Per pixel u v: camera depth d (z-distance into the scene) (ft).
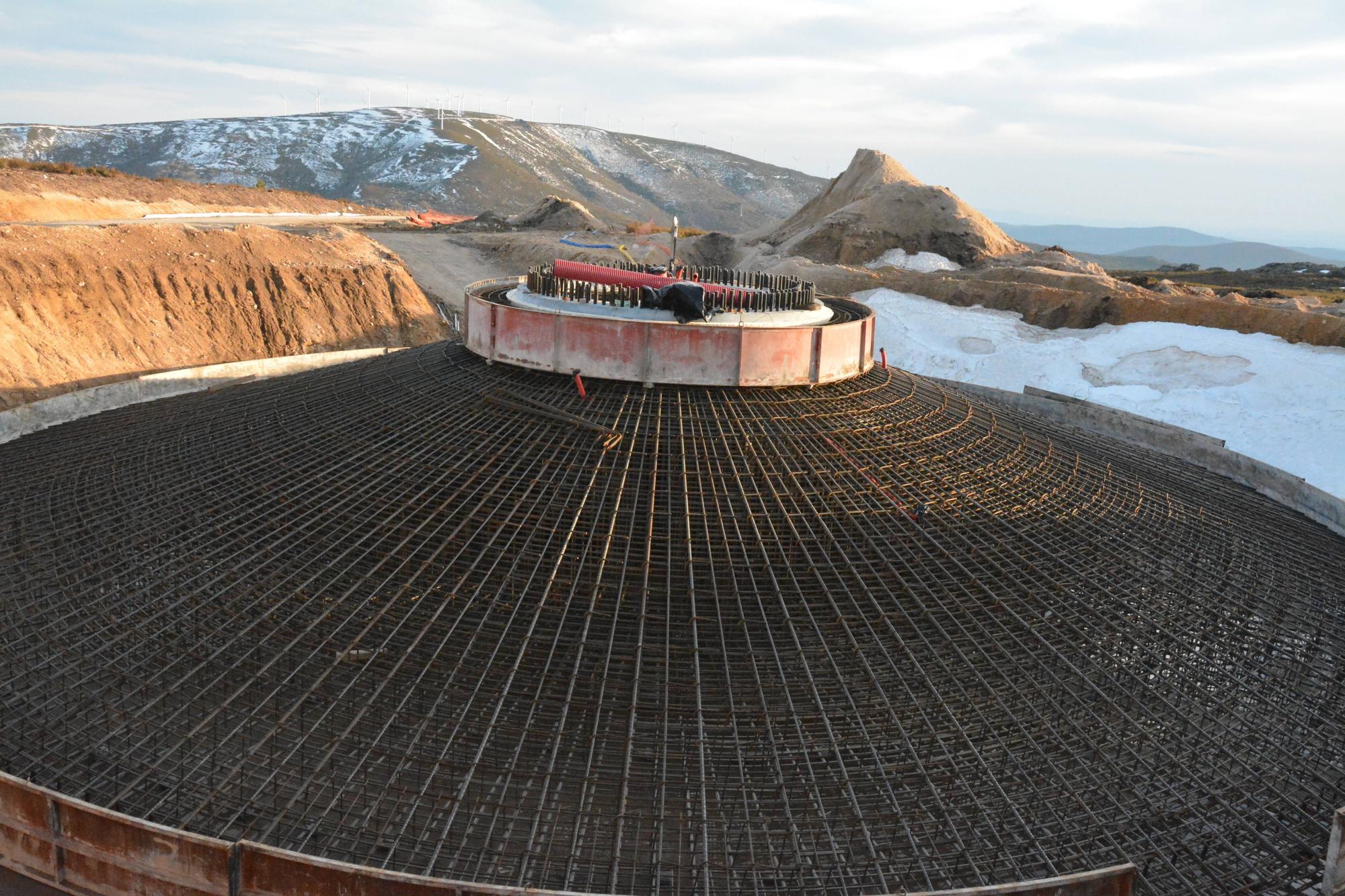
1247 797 33.06
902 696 35.37
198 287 193.36
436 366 55.06
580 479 43.32
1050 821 31.86
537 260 274.36
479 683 34.32
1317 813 33.50
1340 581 50.14
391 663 35.63
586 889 30.12
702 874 30.17
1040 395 94.79
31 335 158.81
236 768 32.22
